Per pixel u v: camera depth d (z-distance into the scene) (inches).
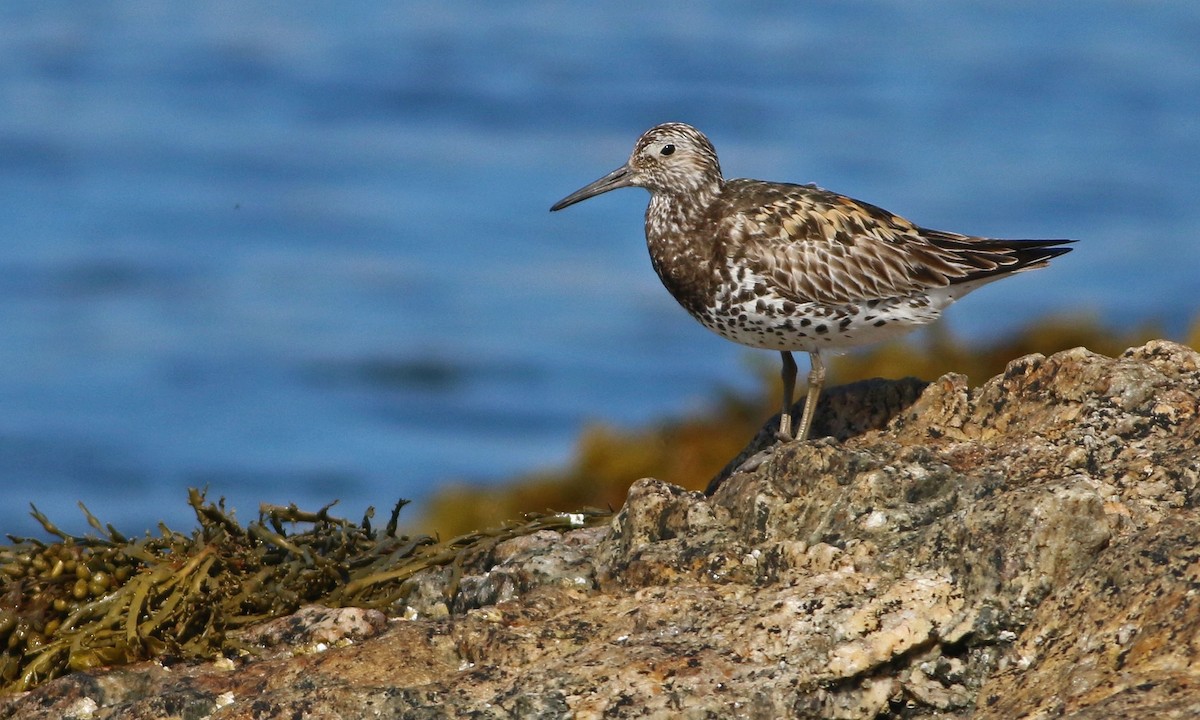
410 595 319.3
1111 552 254.1
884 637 252.5
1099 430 313.1
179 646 289.7
